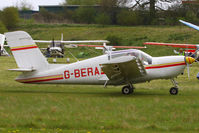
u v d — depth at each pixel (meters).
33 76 35.88
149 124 19.42
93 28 122.75
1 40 94.75
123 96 31.95
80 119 20.53
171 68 33.47
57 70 35.47
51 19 140.50
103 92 35.91
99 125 19.25
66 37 119.81
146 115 21.61
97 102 26.30
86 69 34.72
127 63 31.11
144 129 18.66
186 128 18.81
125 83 34.19
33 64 35.75
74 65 35.19
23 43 35.44
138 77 33.66
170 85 42.25
